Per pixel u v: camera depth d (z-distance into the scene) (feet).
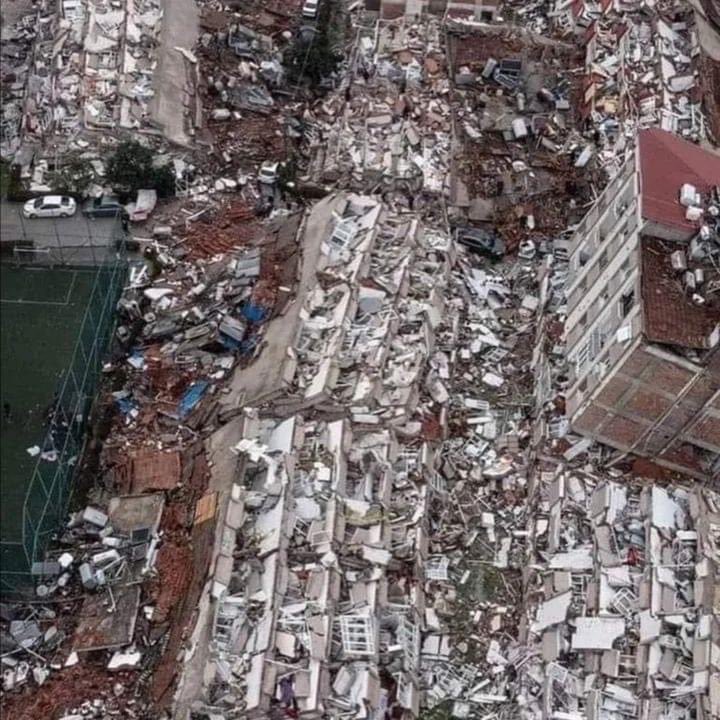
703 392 137.90
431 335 161.17
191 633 125.80
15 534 146.30
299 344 152.87
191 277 176.04
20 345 169.27
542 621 134.21
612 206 156.25
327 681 122.01
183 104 196.85
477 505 150.51
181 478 148.36
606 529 138.31
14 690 129.80
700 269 139.95
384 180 189.98
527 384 166.20
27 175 189.88
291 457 138.82
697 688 123.03
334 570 129.59
